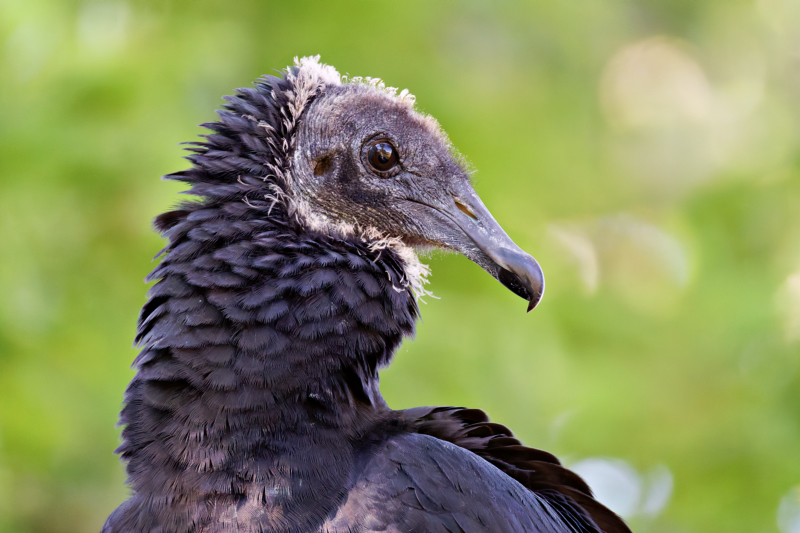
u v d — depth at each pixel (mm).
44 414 10195
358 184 6547
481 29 12516
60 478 10500
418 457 5348
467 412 6242
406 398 10094
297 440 5305
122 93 11000
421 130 6703
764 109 15898
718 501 11828
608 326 12578
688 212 13852
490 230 6594
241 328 5453
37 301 10461
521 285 6465
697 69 17984
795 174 13438
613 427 12000
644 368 12344
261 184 6066
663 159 16219
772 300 12203
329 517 5113
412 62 11945
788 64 17656
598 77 14781
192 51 11445
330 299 5645
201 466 5234
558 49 13172
